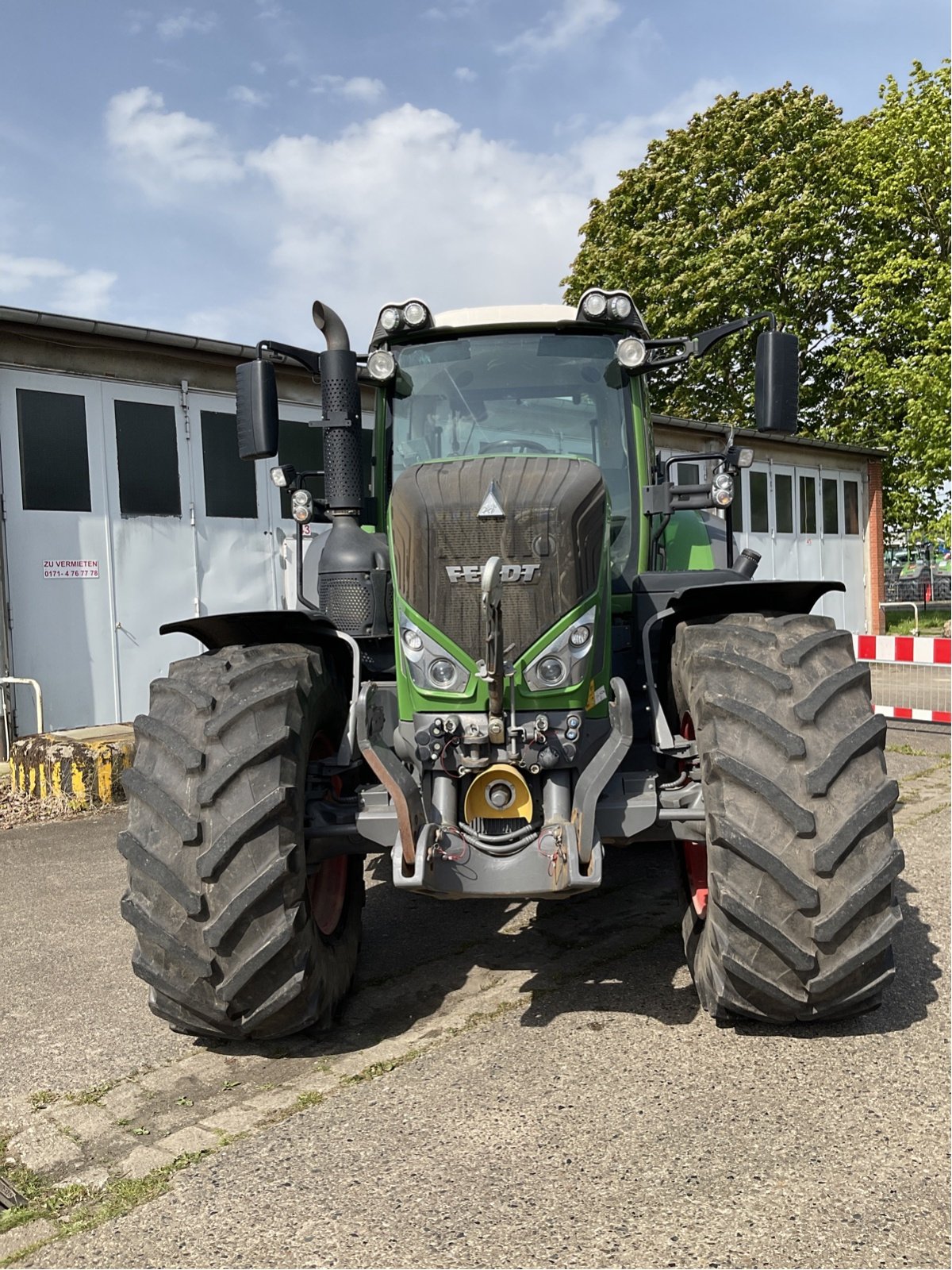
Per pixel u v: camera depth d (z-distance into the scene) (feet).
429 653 9.45
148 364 29.55
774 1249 6.42
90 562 28.32
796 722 9.03
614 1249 6.48
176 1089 9.15
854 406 78.43
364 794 9.91
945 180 67.62
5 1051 10.14
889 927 8.82
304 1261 6.52
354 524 11.64
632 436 12.73
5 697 26.21
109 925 14.12
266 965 8.95
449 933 13.33
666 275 79.36
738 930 8.86
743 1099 8.39
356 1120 8.35
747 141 79.05
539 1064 9.21
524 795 9.31
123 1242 6.85
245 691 9.54
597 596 9.62
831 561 63.26
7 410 26.63
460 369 12.98
